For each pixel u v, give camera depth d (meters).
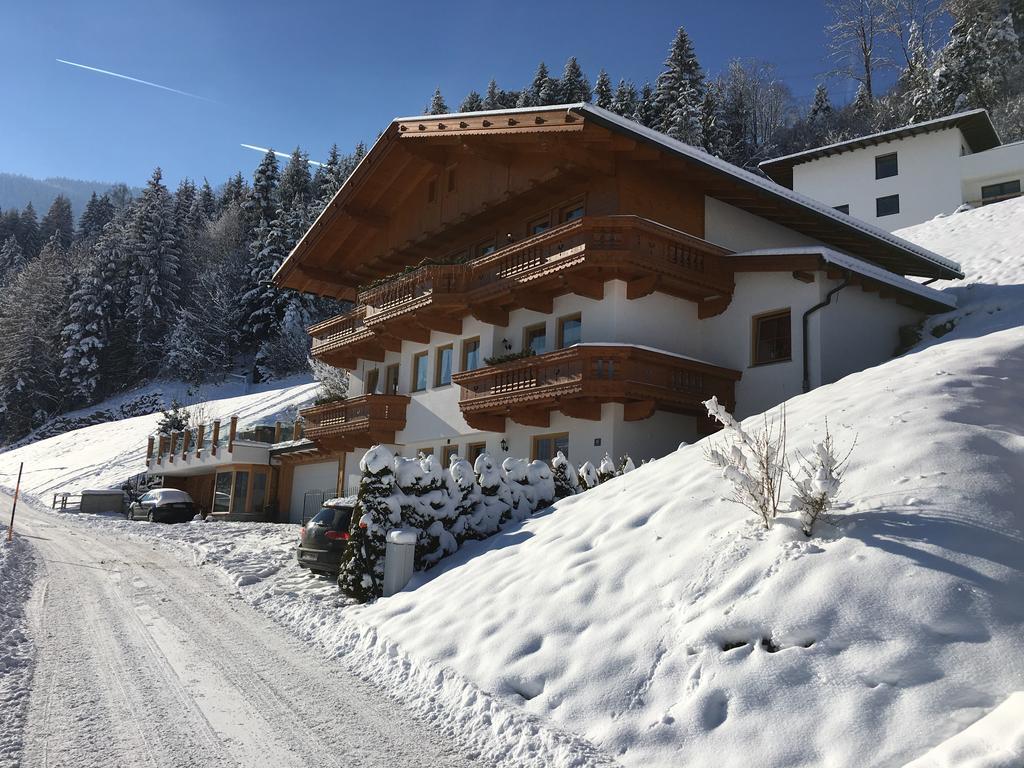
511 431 20.75
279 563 15.81
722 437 10.12
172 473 42.78
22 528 24.45
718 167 18.25
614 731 5.20
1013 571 4.99
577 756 4.97
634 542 7.71
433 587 9.77
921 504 5.96
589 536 8.52
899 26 66.94
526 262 19.19
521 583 8.16
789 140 81.06
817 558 5.73
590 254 17.12
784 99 85.31
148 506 33.88
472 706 6.11
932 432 7.05
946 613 4.78
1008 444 6.63
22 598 11.06
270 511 35.56
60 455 61.41
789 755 4.35
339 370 45.81
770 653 5.10
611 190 18.45
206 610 10.96
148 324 81.00
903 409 7.84
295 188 95.38
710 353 19.47
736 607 5.66
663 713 5.16
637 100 80.81
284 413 52.00
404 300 22.78
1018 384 8.18
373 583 10.96
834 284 17.91
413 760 5.29
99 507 39.22
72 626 9.33
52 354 80.94
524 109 18.33
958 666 4.42
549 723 5.56
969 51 58.41
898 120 65.44
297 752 5.39
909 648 4.64
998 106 55.69
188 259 90.38
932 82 59.69
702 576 6.32
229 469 36.62
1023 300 19.72
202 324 78.00
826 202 46.22
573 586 7.40
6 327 83.25
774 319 18.38
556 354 17.62
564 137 17.55
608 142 17.39
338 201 26.61
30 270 91.12
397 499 11.32
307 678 7.43
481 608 8.05
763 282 18.53
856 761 4.09
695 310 19.67
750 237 20.95
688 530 7.34
